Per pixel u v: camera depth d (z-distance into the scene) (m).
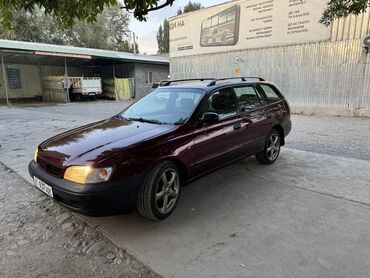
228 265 2.39
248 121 4.29
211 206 3.48
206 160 3.61
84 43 39.75
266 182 4.22
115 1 2.89
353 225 2.98
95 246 2.73
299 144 6.78
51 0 2.96
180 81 5.00
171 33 18.86
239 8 14.94
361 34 11.12
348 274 2.25
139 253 2.58
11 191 4.05
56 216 3.31
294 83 13.42
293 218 3.15
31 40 32.91
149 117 3.92
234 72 15.82
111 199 2.66
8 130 8.74
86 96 23.09
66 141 3.28
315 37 12.43
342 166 4.93
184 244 2.70
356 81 11.55
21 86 23.38
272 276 2.25
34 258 2.58
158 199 3.06
